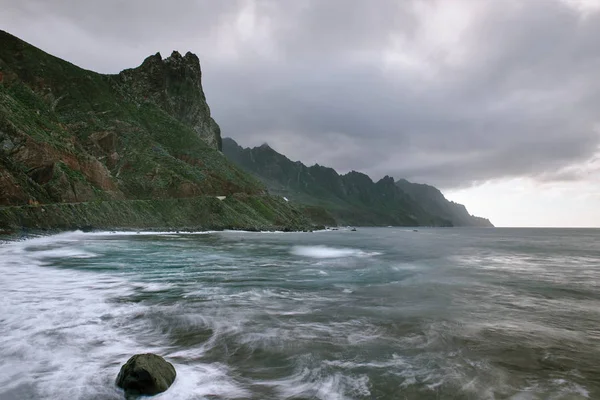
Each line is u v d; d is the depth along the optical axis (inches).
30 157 1635.1
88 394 186.7
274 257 960.9
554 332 314.3
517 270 765.9
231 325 318.7
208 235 2015.3
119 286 489.1
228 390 197.8
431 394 197.9
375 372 225.8
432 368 233.3
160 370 196.4
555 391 203.3
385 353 258.8
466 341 287.7
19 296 410.0
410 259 973.8
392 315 364.5
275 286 518.6
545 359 251.1
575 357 255.6
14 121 1729.8
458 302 431.5
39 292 434.9
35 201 1446.9
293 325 323.6
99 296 422.9
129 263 730.2
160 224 2241.6
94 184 2076.8
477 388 205.9
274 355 251.0
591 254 1286.9
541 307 411.8
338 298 442.6
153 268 672.4
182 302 402.9
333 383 209.2
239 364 233.9
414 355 255.8
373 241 2096.5
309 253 1118.4
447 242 2167.8
